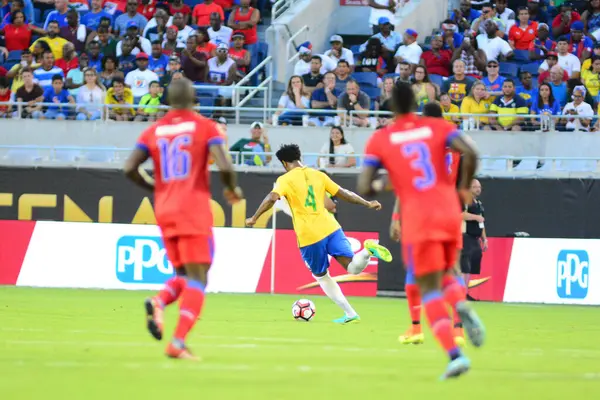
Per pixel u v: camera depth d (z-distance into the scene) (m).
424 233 19.92
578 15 79.00
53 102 66.75
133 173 23.59
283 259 57.25
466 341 31.34
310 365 22.36
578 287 55.41
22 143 64.75
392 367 22.39
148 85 68.88
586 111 66.31
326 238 37.50
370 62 72.94
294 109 62.16
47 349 24.89
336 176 57.41
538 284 56.09
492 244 56.94
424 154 20.20
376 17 78.69
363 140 63.03
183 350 22.56
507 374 21.20
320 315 42.69
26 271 57.97
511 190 57.56
